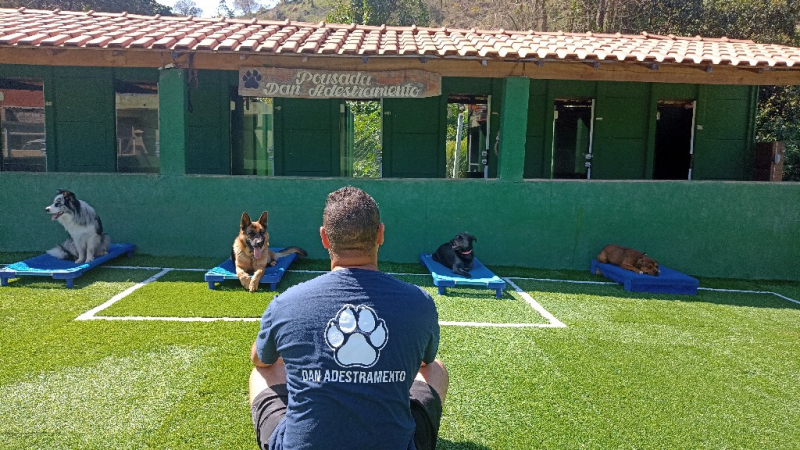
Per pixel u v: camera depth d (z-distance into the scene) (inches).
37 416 130.7
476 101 410.6
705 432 136.9
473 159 443.2
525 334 201.2
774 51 331.3
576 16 880.3
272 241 310.7
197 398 141.3
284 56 285.6
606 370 171.5
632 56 284.5
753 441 133.8
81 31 293.9
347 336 77.1
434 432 92.2
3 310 205.3
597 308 239.9
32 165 401.7
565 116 410.6
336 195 88.2
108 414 132.5
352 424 75.6
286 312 81.2
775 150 392.5
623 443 129.7
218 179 304.8
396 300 81.3
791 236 313.9
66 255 270.8
